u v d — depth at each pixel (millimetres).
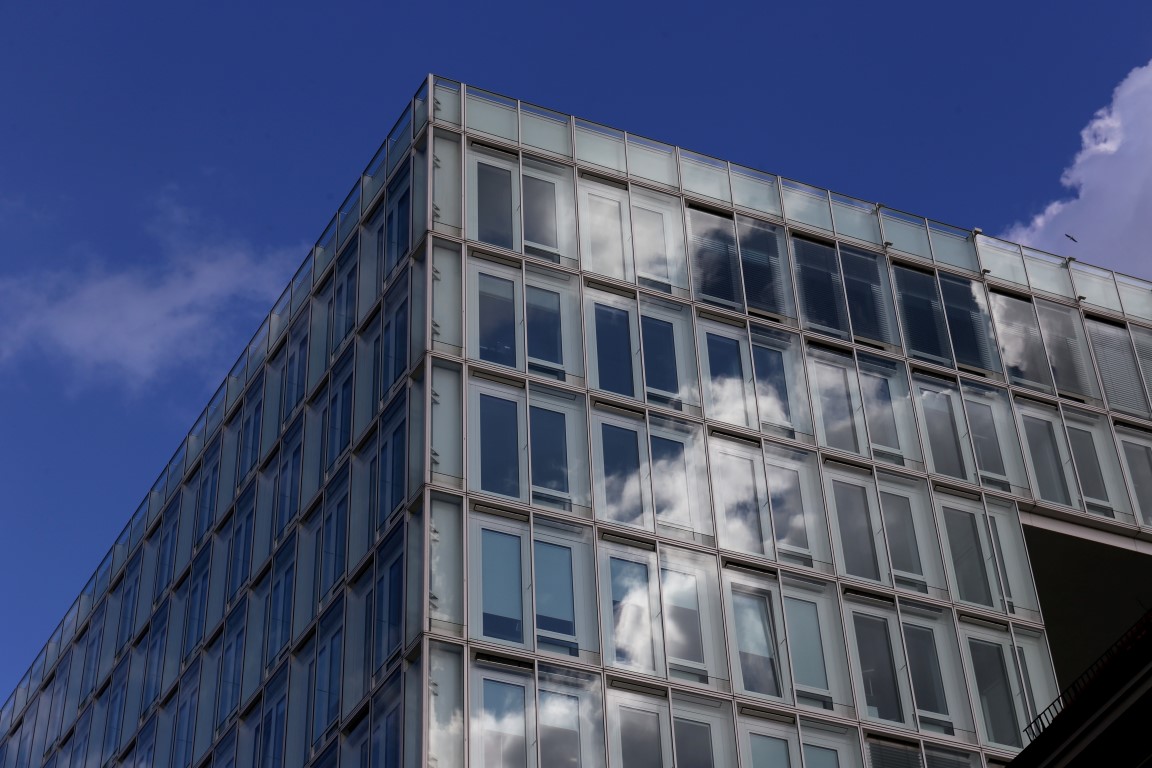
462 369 47062
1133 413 56156
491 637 42844
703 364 50406
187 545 61000
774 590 47031
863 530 49375
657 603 45281
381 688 43188
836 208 56156
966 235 57719
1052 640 57469
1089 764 37594
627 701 43375
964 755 46250
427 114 52000
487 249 49625
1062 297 57875
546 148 52812
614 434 47750
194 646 57219
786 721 44906
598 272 50781
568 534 45344
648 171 53938
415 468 45625
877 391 52531
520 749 41562
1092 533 52875
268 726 49406
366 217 54250
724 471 48594
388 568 45000
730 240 53625
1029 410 54625
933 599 48844
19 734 71812
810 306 53312
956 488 51562
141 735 58812
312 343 55469
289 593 51000
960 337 55125
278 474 54875
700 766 43156
